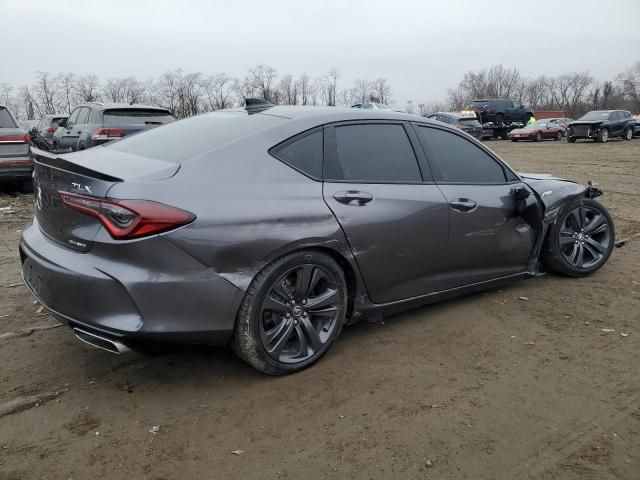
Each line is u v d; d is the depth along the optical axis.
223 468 2.34
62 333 3.63
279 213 2.89
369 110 3.60
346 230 3.14
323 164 3.20
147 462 2.37
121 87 53.44
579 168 14.09
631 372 3.16
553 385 3.01
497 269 4.15
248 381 3.04
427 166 3.68
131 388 2.95
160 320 2.62
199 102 52.44
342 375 3.10
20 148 8.62
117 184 2.60
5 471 2.30
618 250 5.73
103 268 2.59
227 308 2.77
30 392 2.91
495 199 3.99
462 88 81.69
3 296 4.30
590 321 3.87
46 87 51.50
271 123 3.20
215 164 2.87
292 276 3.04
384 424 2.64
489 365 3.23
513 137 29.08
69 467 2.34
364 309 3.41
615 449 2.48
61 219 2.79
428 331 3.69
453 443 2.51
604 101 75.62
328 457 2.41
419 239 3.52
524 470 2.34
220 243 2.70
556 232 4.55
